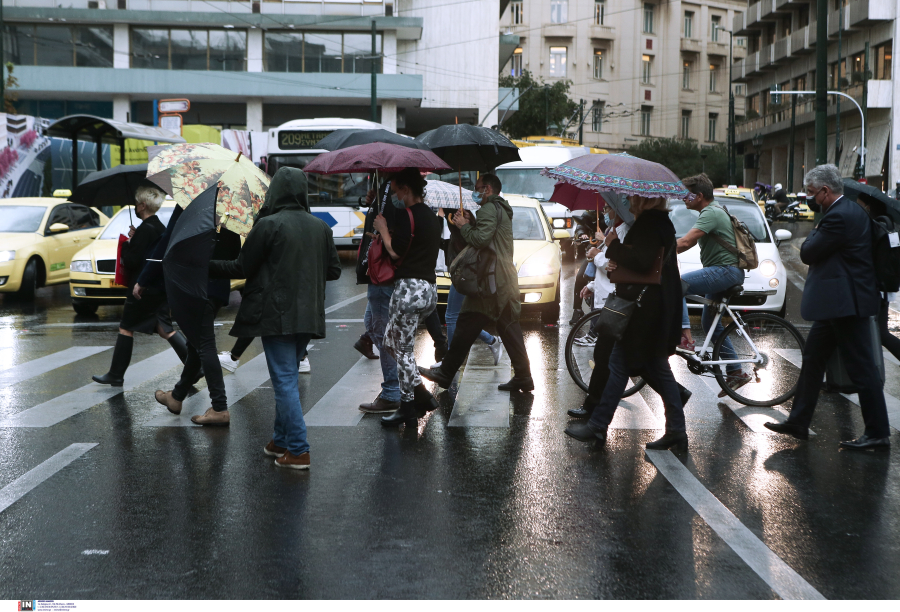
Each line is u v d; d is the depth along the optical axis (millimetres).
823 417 6918
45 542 4348
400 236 6227
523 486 5191
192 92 40219
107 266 12742
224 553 4207
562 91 56656
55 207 15828
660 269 5793
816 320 5930
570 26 67562
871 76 47844
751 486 5215
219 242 6516
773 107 60031
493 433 6355
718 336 7160
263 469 5531
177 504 4891
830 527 4570
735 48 75125
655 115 71375
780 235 11766
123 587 3852
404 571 4004
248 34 41219
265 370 8719
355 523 4594
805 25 55188
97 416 6879
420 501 4934
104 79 39656
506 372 8539
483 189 7027
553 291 11562
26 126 23047
